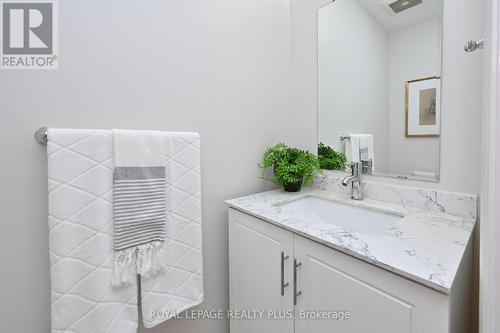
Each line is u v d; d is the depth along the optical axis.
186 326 1.20
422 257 0.63
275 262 0.96
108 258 0.85
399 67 1.06
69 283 0.79
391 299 0.61
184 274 1.04
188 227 1.04
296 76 1.51
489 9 0.54
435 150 0.98
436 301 0.53
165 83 1.08
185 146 1.03
